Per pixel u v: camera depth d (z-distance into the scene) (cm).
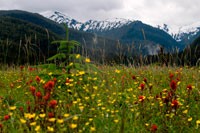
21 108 346
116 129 310
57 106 355
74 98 449
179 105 392
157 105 427
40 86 518
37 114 357
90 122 334
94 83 544
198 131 315
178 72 767
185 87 564
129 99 465
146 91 523
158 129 330
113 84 619
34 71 816
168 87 585
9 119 323
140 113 384
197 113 391
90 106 404
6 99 449
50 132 276
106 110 371
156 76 781
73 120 330
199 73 749
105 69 905
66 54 554
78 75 546
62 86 515
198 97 471
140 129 325
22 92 533
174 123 351
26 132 287
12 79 766
